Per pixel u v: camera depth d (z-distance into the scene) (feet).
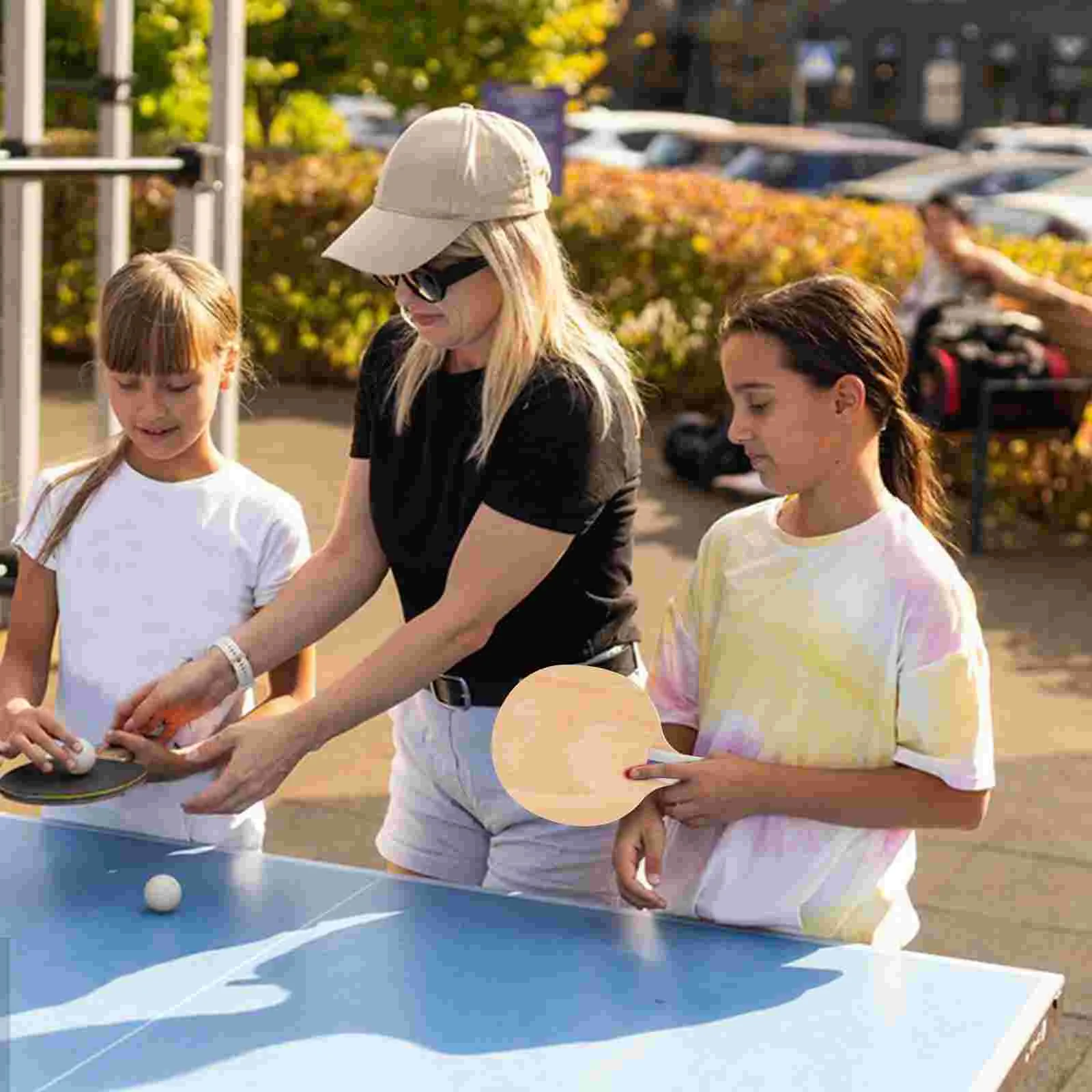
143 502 9.29
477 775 9.00
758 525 8.01
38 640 9.53
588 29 51.65
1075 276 28.63
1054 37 123.34
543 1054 6.38
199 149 17.63
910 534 7.66
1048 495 25.75
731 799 7.55
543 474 8.20
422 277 8.17
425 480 8.66
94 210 36.19
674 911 8.02
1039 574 23.49
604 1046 6.44
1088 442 25.59
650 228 32.37
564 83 50.70
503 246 8.11
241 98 18.33
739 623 7.90
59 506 9.43
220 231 18.37
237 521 9.32
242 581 9.32
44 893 7.73
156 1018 6.63
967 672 7.52
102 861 8.08
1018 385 23.93
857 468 7.69
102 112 19.12
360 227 8.23
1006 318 24.95
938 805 7.55
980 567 23.67
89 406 31.89
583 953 7.17
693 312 32.42
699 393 32.81
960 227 25.77
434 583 8.88
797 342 7.48
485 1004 6.73
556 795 7.60
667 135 71.15
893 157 67.77
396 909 7.59
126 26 18.95
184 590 9.27
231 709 9.28
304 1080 6.18
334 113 55.31
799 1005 6.76
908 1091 6.17
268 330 35.09
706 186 37.24
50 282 36.63
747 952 7.19
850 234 32.65
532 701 7.63
